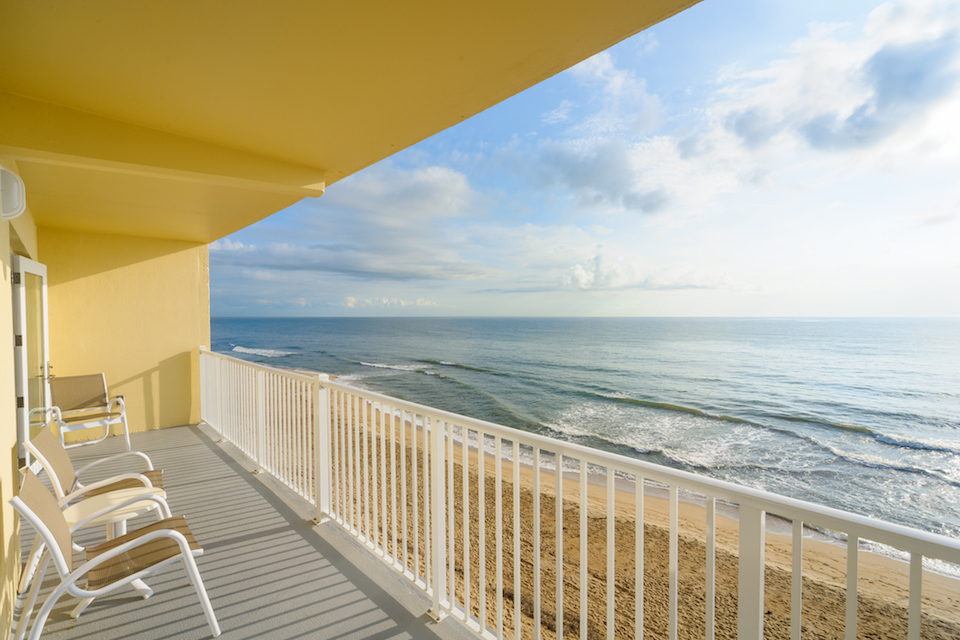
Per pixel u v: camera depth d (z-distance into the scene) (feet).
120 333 19.38
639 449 47.75
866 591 17.74
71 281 18.31
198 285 21.33
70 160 7.49
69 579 5.69
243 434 16.28
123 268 19.45
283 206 13.57
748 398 72.84
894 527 2.99
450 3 4.88
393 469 8.76
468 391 78.54
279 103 7.24
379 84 6.70
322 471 11.10
